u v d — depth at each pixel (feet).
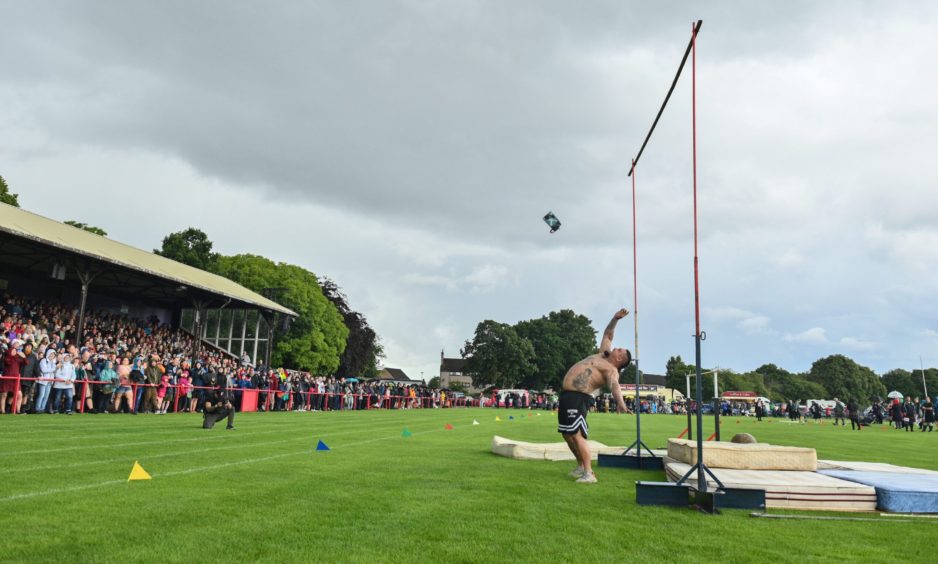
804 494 22.62
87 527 15.70
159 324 126.52
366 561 13.65
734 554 15.33
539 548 15.28
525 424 85.97
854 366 487.20
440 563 13.73
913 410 118.93
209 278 120.78
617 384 27.40
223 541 14.89
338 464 30.48
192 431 48.24
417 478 26.55
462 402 242.99
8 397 60.34
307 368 194.39
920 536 18.13
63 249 69.36
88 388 67.46
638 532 17.47
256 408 100.27
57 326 82.17
